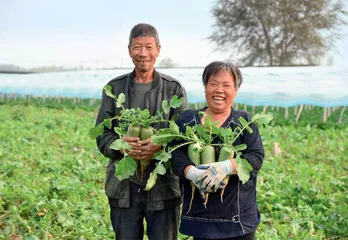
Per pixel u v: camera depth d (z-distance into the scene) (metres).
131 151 4.26
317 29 42.19
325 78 21.33
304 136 14.98
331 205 7.57
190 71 24.45
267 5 42.59
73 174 9.70
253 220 3.95
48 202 7.02
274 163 10.30
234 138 3.89
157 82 4.54
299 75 21.84
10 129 15.51
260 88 22.06
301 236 6.12
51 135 14.62
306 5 42.06
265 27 43.41
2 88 28.80
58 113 22.19
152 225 4.57
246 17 43.59
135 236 4.60
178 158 3.94
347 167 10.48
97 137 4.56
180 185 4.44
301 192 7.97
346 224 6.73
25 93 28.31
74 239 6.02
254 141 3.96
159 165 3.97
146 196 4.53
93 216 6.49
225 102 3.96
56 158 10.83
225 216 3.88
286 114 21.44
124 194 4.52
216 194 3.88
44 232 5.57
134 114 4.33
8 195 7.16
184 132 4.10
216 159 3.93
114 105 4.59
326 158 11.34
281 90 21.56
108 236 6.17
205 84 4.00
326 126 18.11
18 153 11.29
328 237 6.50
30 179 8.59
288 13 42.38
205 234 3.89
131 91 4.54
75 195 7.39
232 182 3.89
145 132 4.26
